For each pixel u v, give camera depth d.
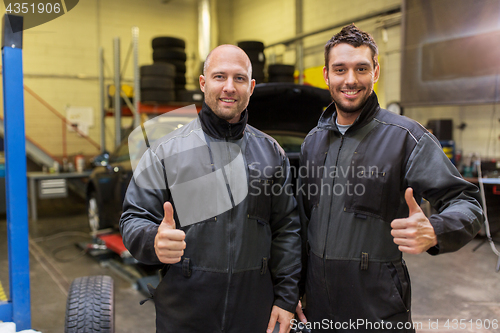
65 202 7.58
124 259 3.26
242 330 1.16
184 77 6.68
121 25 8.93
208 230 1.15
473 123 5.32
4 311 1.53
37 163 7.61
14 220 1.52
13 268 1.52
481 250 3.51
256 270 1.19
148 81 5.43
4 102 1.50
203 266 1.14
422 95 5.07
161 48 6.54
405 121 1.16
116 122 6.19
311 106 2.11
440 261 3.37
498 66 4.27
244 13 9.66
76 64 8.46
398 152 1.12
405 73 5.23
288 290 1.23
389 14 6.04
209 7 8.82
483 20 4.34
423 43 4.97
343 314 1.17
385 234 1.14
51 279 3.28
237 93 1.13
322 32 7.41
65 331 1.45
